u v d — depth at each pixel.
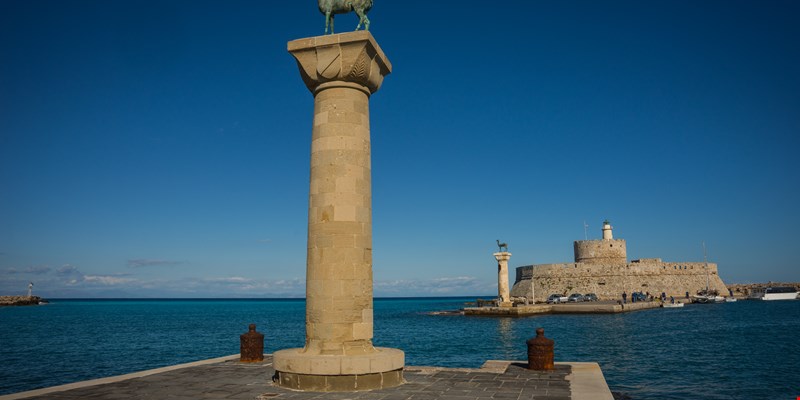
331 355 13.55
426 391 13.20
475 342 45.47
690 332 49.12
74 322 84.44
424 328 63.88
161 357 37.69
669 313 79.75
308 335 14.26
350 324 13.89
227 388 13.66
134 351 41.44
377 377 13.58
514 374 15.68
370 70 14.66
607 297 104.44
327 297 13.91
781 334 46.34
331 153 14.32
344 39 14.00
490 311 81.12
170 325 77.00
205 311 150.25
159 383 14.40
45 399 12.34
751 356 32.81
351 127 14.48
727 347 37.41
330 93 14.61
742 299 132.12
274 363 14.10
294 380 13.53
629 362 30.81
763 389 22.73
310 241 14.41
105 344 47.03
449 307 160.12
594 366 17.08
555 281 107.94
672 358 32.25
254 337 18.50
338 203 14.12
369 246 14.56
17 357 37.53
